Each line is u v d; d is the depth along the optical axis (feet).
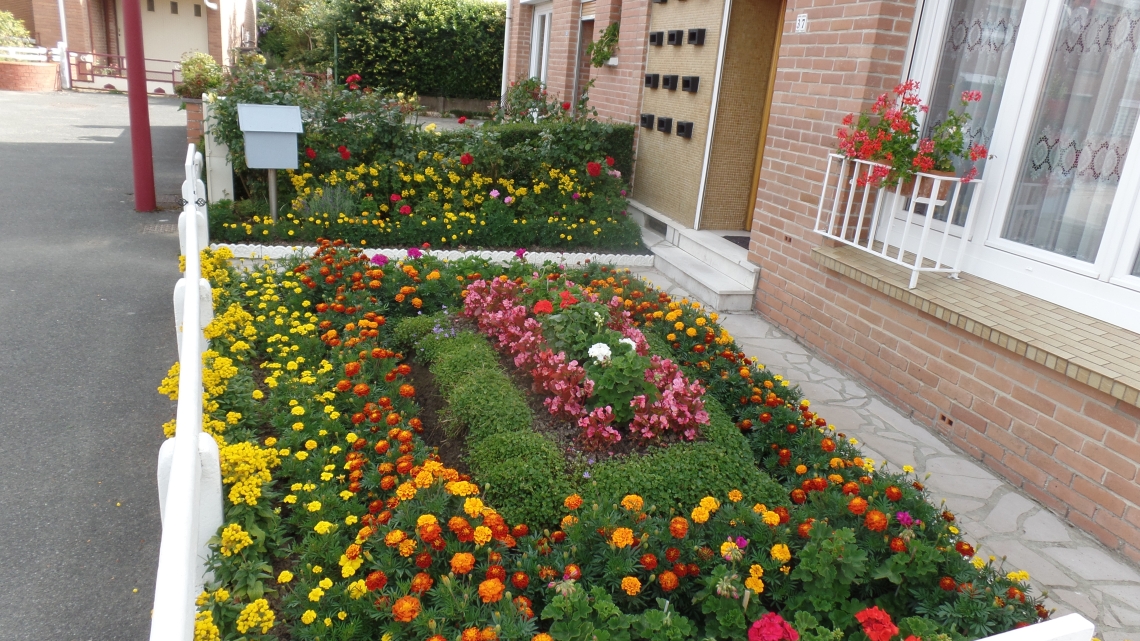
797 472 11.03
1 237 23.04
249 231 22.21
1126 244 11.81
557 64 37.63
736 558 8.25
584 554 8.74
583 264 22.54
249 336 14.10
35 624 8.52
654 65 27.66
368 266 17.78
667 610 7.54
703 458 10.64
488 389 12.06
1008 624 7.89
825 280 17.69
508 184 25.72
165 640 4.90
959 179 13.87
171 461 7.31
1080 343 11.67
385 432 11.39
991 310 13.19
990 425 13.17
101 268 20.85
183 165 37.40
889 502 9.98
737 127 24.03
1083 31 12.54
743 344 18.38
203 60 31.42
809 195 18.21
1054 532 11.44
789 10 18.92
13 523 10.14
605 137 27.73
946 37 15.52
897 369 15.40
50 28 69.97
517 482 10.04
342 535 9.11
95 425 12.76
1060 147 13.04
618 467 10.43
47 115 51.16
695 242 23.95
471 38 70.08
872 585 8.74
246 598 8.05
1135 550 10.70
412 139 26.53
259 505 9.13
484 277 18.21
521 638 7.23
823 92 17.54
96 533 10.12
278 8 83.61
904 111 14.97
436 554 8.56
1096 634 9.26
